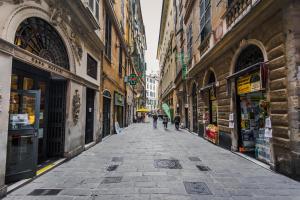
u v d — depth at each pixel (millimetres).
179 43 20188
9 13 3764
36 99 4543
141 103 42531
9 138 4102
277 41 4992
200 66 11492
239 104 7516
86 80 8039
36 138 4527
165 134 13852
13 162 4156
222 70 8555
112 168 5355
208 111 10961
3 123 3559
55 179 4465
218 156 6863
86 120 8820
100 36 10398
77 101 7078
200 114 12281
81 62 7574
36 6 4605
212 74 10578
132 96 29234
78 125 7234
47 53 5457
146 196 3547
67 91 6461
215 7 9211
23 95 4453
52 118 6359
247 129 7238
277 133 4977
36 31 4922
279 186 4059
